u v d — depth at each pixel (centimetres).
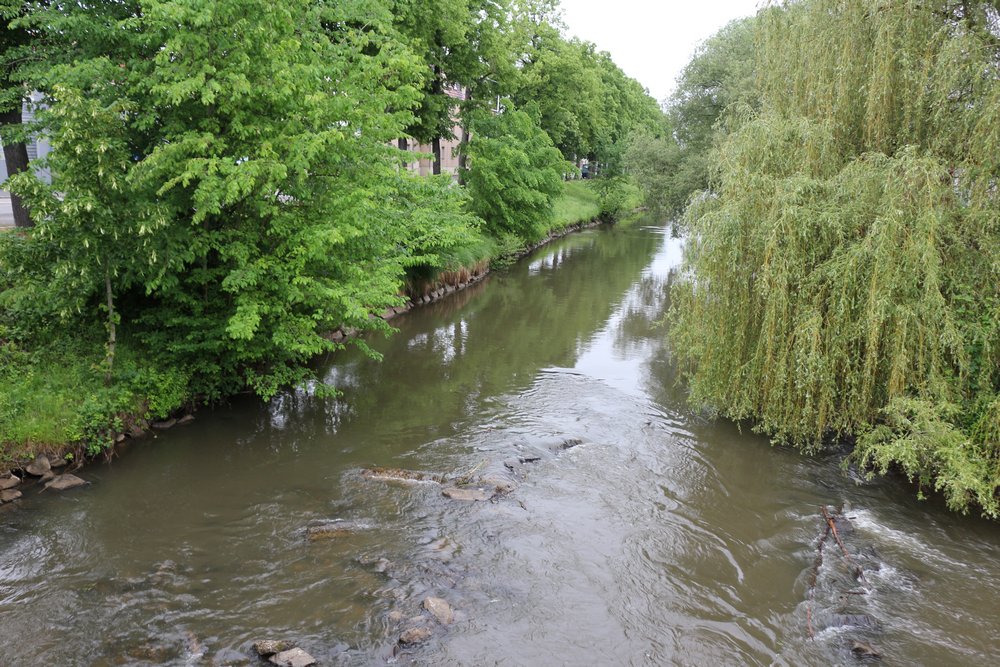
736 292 1147
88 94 1105
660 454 1206
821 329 1045
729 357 1170
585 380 1664
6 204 2331
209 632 702
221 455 1168
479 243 3177
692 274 1273
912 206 973
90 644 679
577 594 794
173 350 1259
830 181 1059
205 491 1031
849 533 948
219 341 1224
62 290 1092
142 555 848
